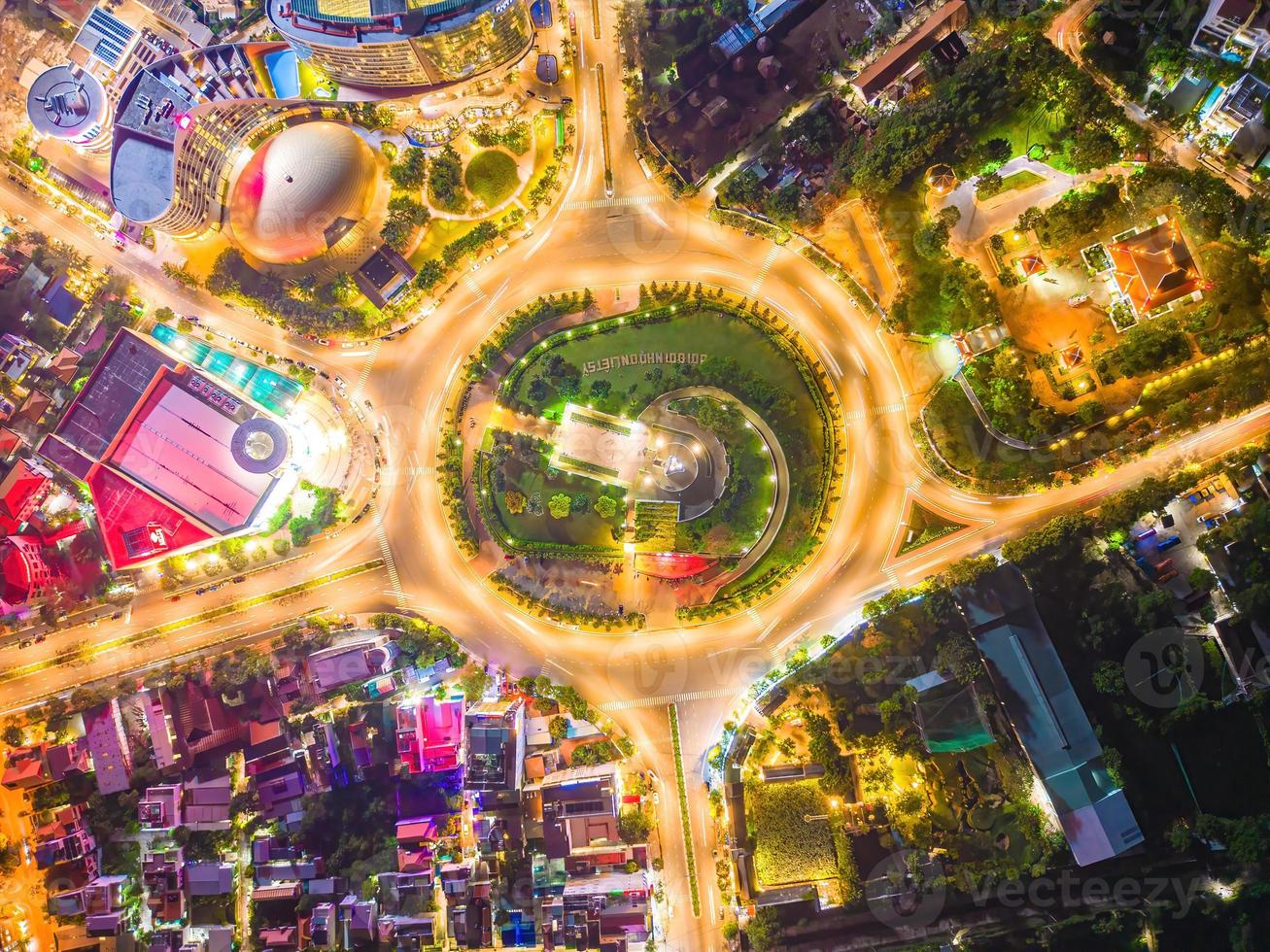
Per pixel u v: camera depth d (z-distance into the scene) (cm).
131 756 14038
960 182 13762
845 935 12912
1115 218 13200
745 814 13300
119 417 14612
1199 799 12406
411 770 13525
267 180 14275
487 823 13400
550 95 14888
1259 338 12925
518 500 14300
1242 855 11981
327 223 14438
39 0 15350
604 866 13325
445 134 14925
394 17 13675
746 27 14425
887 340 13975
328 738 13662
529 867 13488
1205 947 12156
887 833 13025
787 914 13050
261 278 15025
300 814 13812
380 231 14875
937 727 12912
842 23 14300
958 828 12900
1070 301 13400
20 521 14712
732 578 14050
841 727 13300
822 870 13062
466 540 14388
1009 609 12875
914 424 13825
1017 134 13688
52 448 14688
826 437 14012
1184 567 12888
